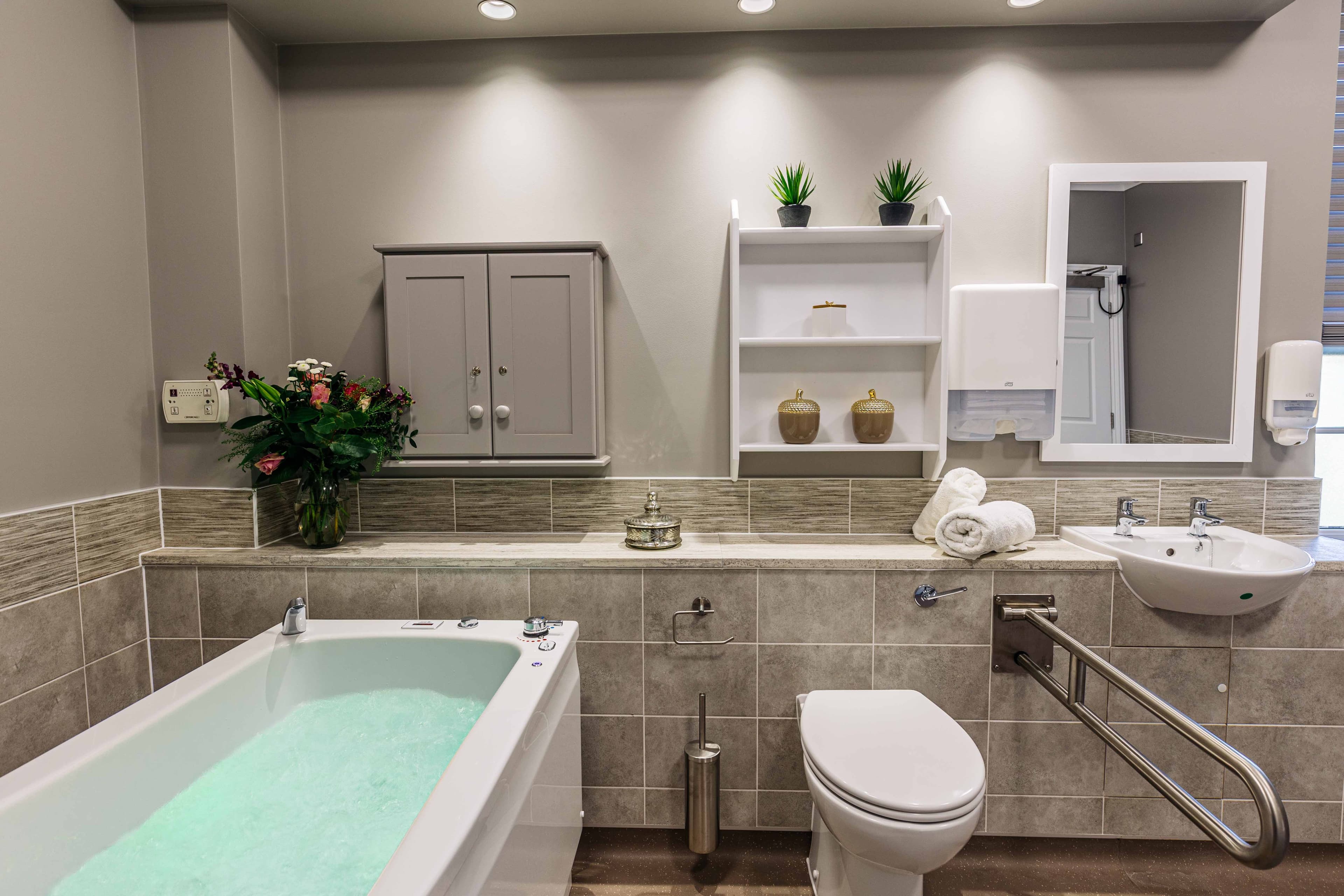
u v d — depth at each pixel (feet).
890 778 4.59
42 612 5.33
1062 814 6.31
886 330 7.23
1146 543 6.63
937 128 7.11
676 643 6.26
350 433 6.45
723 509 7.34
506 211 7.29
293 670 5.73
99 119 5.96
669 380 7.32
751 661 6.27
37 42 5.31
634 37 7.15
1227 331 7.09
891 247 7.19
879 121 7.13
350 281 7.34
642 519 6.68
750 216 7.20
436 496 7.39
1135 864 6.05
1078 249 7.09
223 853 3.98
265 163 6.97
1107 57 7.00
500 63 7.20
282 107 7.26
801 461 7.35
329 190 7.31
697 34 7.13
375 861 3.86
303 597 6.43
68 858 3.79
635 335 7.31
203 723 4.82
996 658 6.16
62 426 5.53
